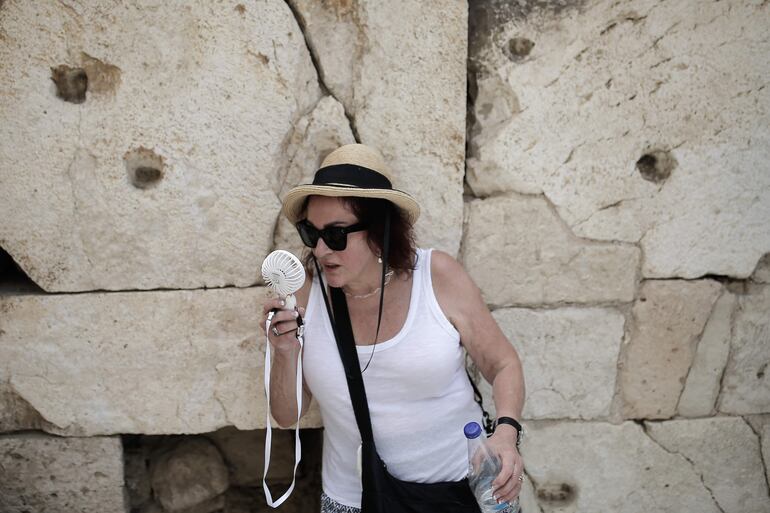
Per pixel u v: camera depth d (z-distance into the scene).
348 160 1.84
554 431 2.52
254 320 2.35
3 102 2.15
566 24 2.28
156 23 2.15
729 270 2.46
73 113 2.19
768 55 2.32
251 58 2.20
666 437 2.54
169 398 2.38
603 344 2.47
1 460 2.39
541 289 2.43
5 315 2.28
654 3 2.27
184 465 2.61
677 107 2.34
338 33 2.24
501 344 1.95
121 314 2.31
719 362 2.51
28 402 2.36
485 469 1.73
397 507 1.84
